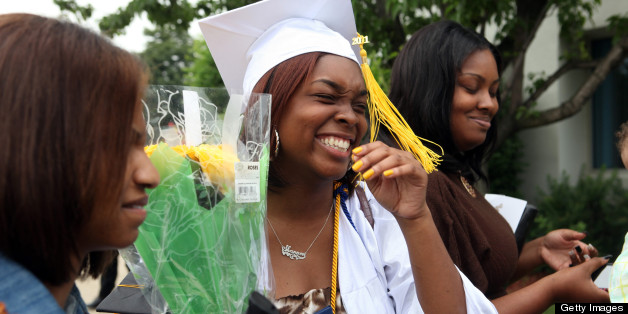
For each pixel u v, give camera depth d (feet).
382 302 4.42
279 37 4.38
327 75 4.10
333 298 4.28
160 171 3.39
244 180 3.48
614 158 19.60
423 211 4.13
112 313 4.43
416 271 4.18
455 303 4.14
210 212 3.47
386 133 5.59
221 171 3.50
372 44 13.65
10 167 2.25
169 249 3.45
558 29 18.62
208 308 3.54
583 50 15.94
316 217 4.61
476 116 6.16
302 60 4.11
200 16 16.78
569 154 19.62
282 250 4.45
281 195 4.51
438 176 5.61
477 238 5.58
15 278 2.39
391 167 3.88
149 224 3.42
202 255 3.48
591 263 5.69
